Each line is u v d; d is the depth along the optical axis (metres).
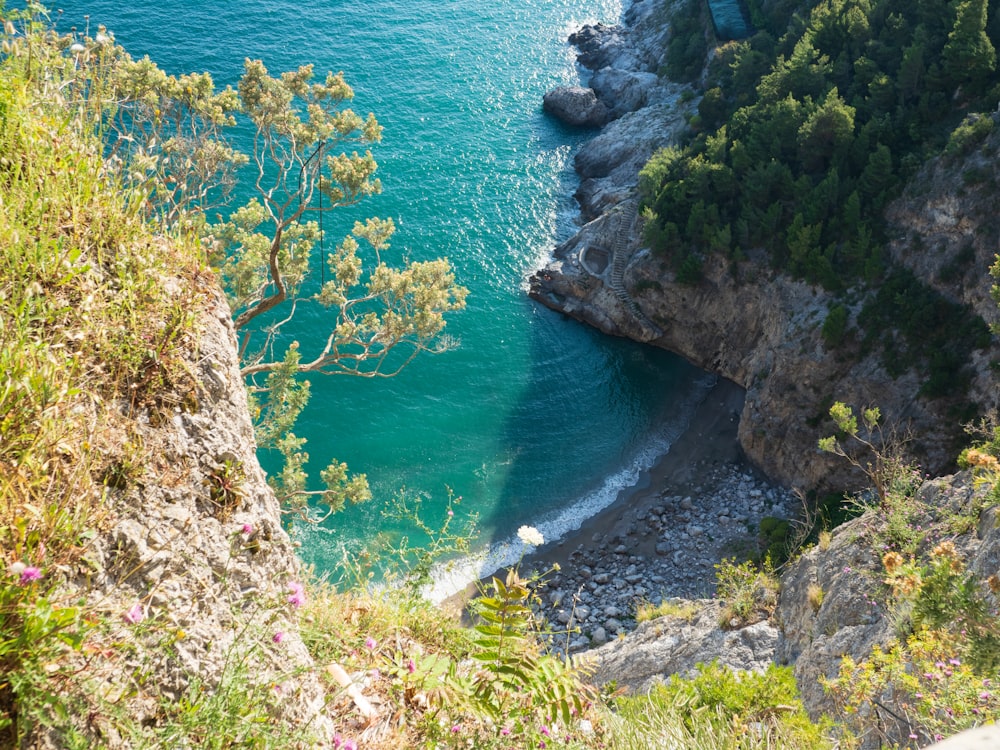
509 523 48.66
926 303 46.91
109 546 5.15
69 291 6.05
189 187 25.27
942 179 48.38
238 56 85.94
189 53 84.56
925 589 8.84
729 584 26.64
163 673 4.91
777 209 54.91
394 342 33.47
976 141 47.81
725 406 57.28
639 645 24.02
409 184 75.44
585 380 59.62
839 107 53.34
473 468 52.28
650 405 57.75
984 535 16.17
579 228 72.44
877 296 48.97
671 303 60.41
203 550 5.75
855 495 44.28
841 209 53.06
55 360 5.37
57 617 4.25
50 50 8.03
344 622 8.05
